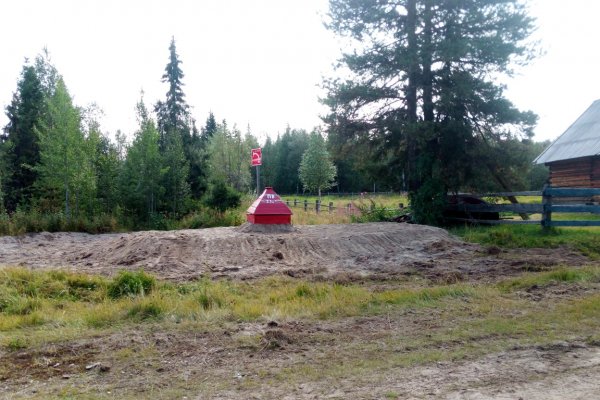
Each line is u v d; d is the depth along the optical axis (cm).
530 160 1741
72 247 1523
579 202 2395
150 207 2131
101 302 839
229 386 448
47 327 676
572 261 1066
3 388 454
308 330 617
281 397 421
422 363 496
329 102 1812
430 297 770
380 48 1794
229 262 1166
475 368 481
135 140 2153
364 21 1778
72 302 848
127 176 2130
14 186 2706
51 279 948
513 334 582
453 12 1689
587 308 679
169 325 657
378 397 417
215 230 1520
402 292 795
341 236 1346
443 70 1716
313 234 1412
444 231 1497
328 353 531
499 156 1702
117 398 425
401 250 1280
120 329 646
